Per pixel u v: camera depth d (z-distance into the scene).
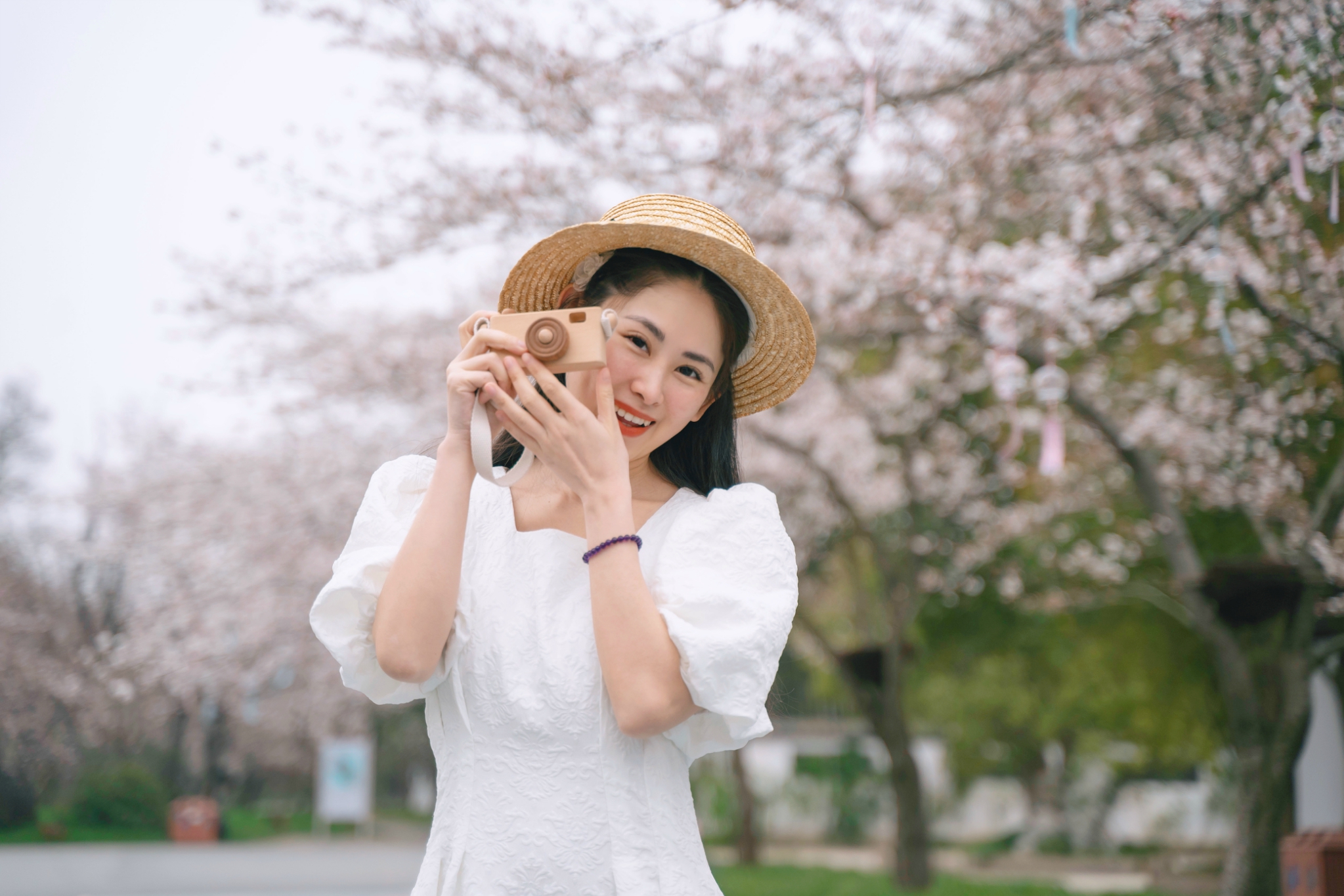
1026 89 6.29
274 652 14.53
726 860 16.03
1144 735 13.15
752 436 9.48
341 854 16.06
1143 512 9.88
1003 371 5.75
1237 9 4.12
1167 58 4.92
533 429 1.35
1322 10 3.85
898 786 10.18
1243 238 5.68
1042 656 12.91
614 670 1.32
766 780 19.80
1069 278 5.89
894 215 7.35
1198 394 7.91
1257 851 5.88
